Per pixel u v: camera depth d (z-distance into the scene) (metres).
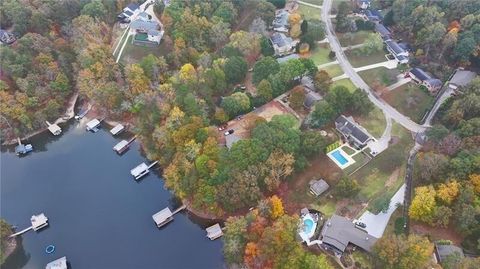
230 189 154.50
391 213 158.00
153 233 168.00
